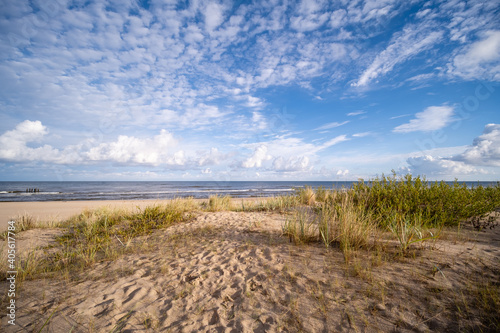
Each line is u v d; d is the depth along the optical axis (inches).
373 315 85.8
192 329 85.0
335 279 111.7
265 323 86.7
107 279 125.0
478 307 84.6
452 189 233.8
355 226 156.1
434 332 75.7
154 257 157.8
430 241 153.4
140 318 91.2
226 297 105.7
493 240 158.9
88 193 1214.9
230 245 176.4
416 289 98.0
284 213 300.8
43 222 304.2
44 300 103.2
